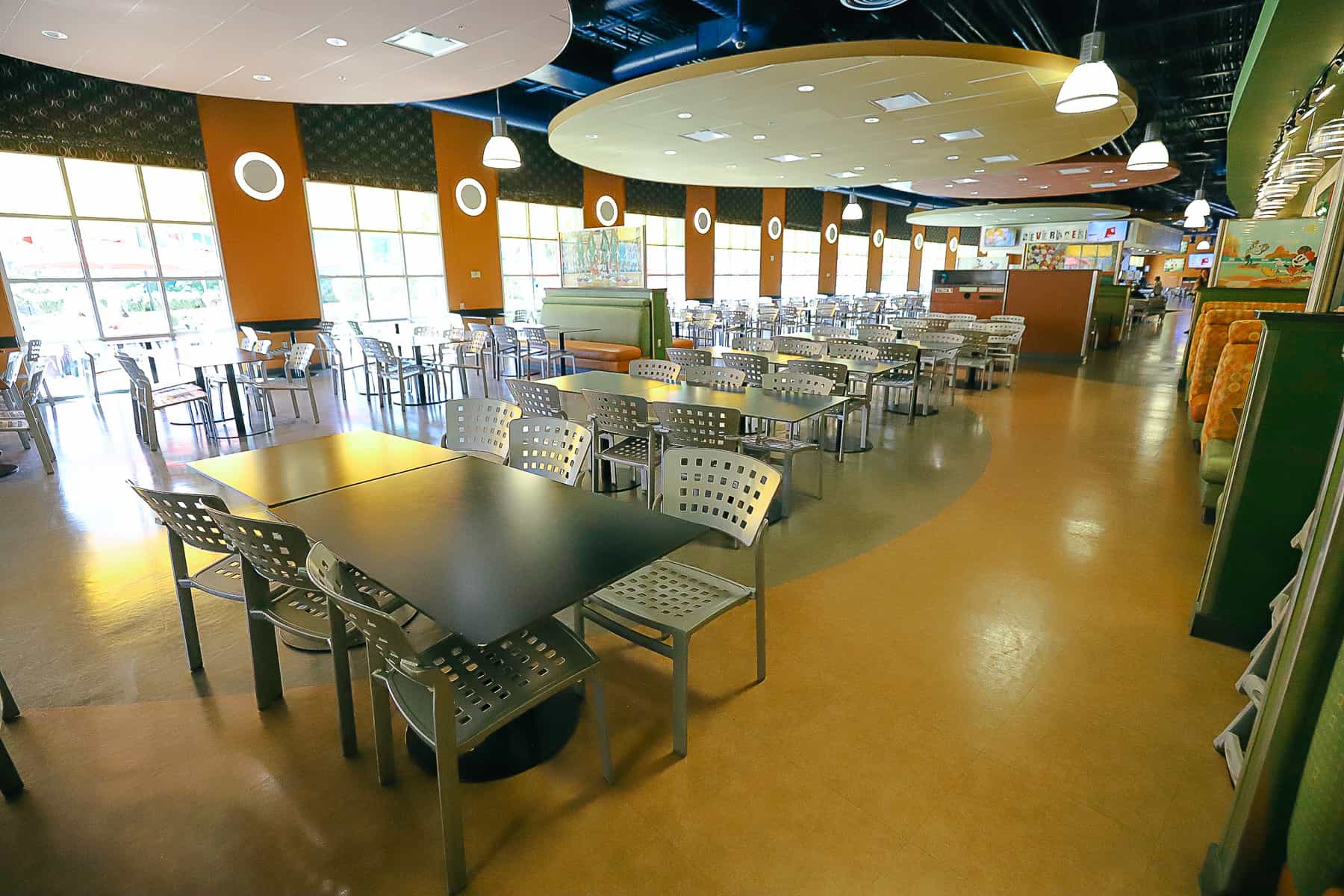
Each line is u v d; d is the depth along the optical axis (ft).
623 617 5.70
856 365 15.90
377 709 5.12
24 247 21.38
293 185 27.02
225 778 5.42
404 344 21.63
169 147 23.57
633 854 4.69
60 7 11.75
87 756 5.67
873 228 64.95
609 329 26.27
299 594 6.17
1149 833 4.86
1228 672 6.78
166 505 5.44
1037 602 8.27
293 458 7.57
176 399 16.28
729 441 9.62
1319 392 6.30
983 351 22.85
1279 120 18.03
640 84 16.57
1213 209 67.41
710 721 6.09
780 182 33.96
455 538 5.18
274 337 27.37
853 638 7.46
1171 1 18.97
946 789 5.27
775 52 14.62
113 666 6.98
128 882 4.49
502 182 34.55
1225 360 10.51
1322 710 3.56
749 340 20.40
